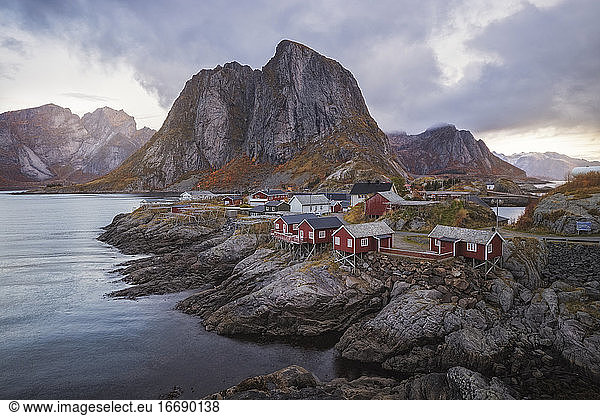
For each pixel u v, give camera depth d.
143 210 113.81
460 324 31.72
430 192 83.06
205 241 76.88
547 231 50.59
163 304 47.12
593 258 39.53
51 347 35.59
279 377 26.42
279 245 58.88
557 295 34.38
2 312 44.31
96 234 103.00
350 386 26.22
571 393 24.31
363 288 40.19
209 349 35.03
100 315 43.44
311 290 39.12
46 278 58.56
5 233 104.00
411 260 41.66
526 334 31.17
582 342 28.03
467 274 38.34
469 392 22.20
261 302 39.06
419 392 23.78
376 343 32.78
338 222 52.56
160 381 29.70
